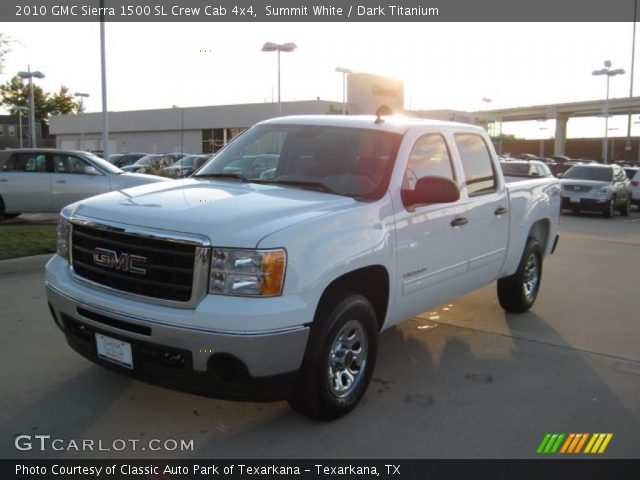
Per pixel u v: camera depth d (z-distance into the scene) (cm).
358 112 4294
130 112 6306
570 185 2022
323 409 395
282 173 475
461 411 434
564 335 620
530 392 472
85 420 403
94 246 387
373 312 424
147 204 393
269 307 344
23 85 9106
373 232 411
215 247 345
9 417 404
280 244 351
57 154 1313
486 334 618
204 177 497
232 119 5747
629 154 8469
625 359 553
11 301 679
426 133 500
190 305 348
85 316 386
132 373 372
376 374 500
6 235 994
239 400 359
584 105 8225
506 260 613
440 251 491
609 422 425
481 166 566
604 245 1292
